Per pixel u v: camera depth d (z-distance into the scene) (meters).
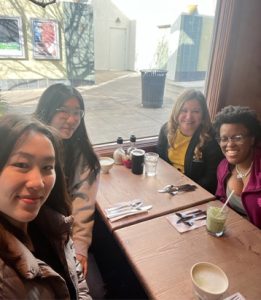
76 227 1.15
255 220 1.11
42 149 0.53
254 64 1.88
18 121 0.53
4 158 0.50
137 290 1.21
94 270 1.14
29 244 0.60
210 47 1.98
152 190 1.30
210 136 1.61
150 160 1.48
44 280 0.54
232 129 1.14
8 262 0.48
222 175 1.32
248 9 1.81
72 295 0.70
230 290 0.72
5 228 0.52
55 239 0.67
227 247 0.90
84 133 1.27
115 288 1.21
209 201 1.22
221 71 1.97
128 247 0.89
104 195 1.24
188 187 1.33
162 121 2.20
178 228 1.00
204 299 0.68
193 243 0.92
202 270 0.75
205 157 1.63
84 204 1.19
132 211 1.10
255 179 1.12
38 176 0.51
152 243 0.91
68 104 1.16
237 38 1.91
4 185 0.50
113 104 2.27
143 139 1.96
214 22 1.90
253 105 1.95
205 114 1.62
